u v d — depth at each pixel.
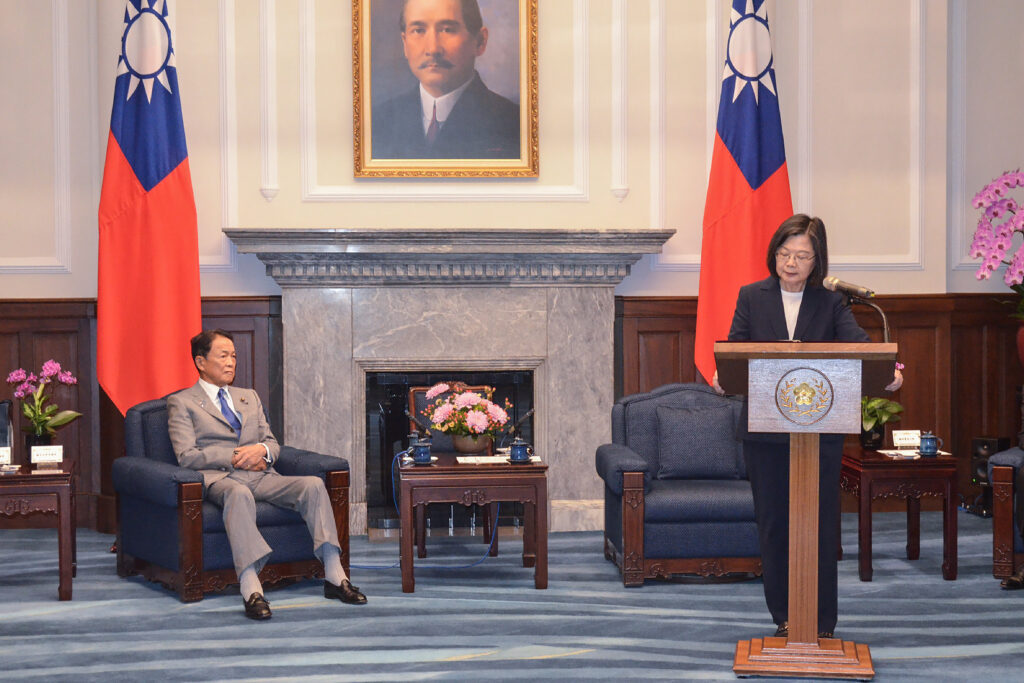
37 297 6.23
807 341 3.40
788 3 6.40
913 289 6.51
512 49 6.22
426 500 4.65
